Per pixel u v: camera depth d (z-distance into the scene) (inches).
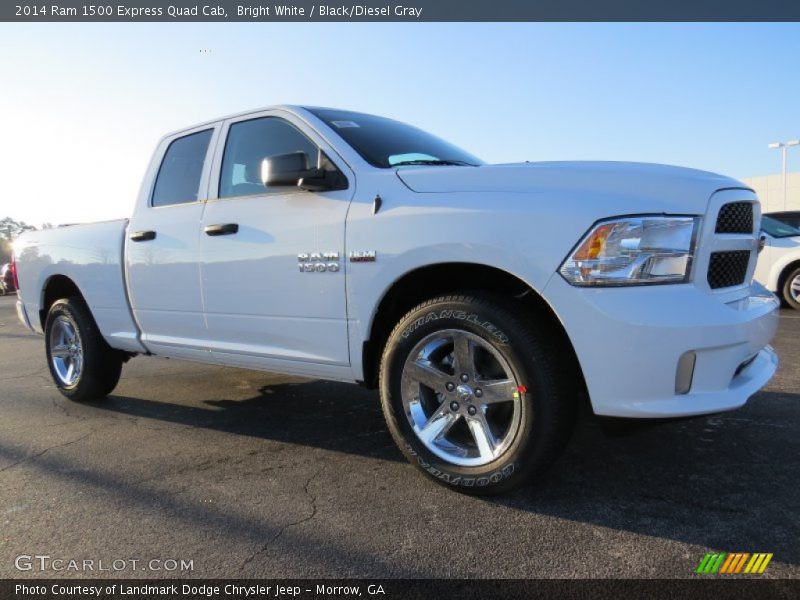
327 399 177.0
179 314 146.8
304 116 130.5
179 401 179.8
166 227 148.8
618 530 90.2
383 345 118.2
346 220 112.5
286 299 122.7
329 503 103.2
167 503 105.3
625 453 120.4
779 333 253.9
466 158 146.4
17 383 217.9
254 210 129.7
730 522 91.4
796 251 326.3
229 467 122.3
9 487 114.7
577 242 89.5
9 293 1078.4
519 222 93.5
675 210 89.1
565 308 90.0
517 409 95.7
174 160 158.7
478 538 89.3
